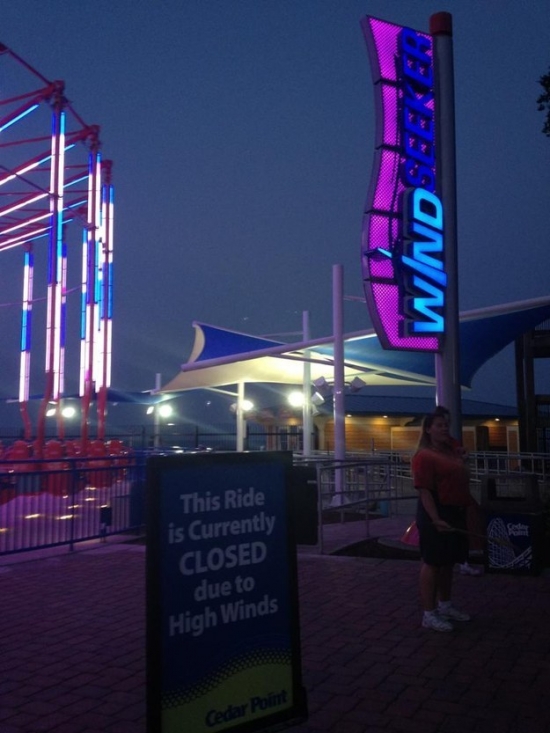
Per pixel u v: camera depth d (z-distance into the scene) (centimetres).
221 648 347
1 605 709
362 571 841
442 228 1014
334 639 577
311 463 1330
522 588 739
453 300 993
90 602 719
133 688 484
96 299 2475
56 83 2122
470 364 2109
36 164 2311
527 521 797
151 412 4400
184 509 345
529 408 2619
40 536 998
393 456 2572
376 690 468
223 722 343
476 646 556
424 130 1073
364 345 2058
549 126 1099
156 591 331
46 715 439
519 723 417
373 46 1066
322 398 2048
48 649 568
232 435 3878
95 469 1105
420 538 606
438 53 1012
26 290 3072
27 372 2998
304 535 943
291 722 364
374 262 1027
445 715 429
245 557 362
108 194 2786
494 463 2888
